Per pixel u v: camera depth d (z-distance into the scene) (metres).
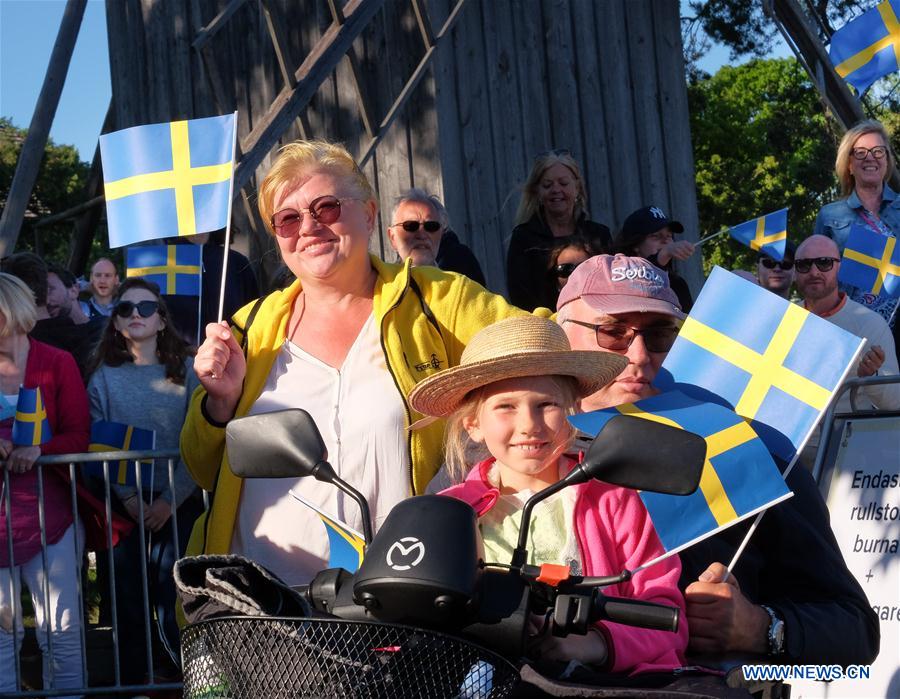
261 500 3.51
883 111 25.84
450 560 2.05
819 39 10.59
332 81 9.88
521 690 2.23
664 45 10.98
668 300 3.32
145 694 5.48
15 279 5.41
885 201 7.41
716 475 2.71
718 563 2.80
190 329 6.38
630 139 10.70
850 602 3.04
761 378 2.94
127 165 3.64
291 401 3.58
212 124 3.62
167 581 5.61
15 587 5.27
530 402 2.68
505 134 9.91
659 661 2.46
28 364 5.40
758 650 2.76
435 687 2.03
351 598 2.25
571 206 6.66
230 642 2.09
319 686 2.03
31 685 6.22
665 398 2.82
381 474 3.49
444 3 9.62
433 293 3.67
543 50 10.27
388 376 3.57
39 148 8.55
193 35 11.02
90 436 5.46
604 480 2.27
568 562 2.63
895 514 4.66
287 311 3.73
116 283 9.91
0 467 5.24
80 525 5.53
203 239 6.56
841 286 7.20
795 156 33.53
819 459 4.91
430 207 6.38
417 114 9.47
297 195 3.59
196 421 3.60
